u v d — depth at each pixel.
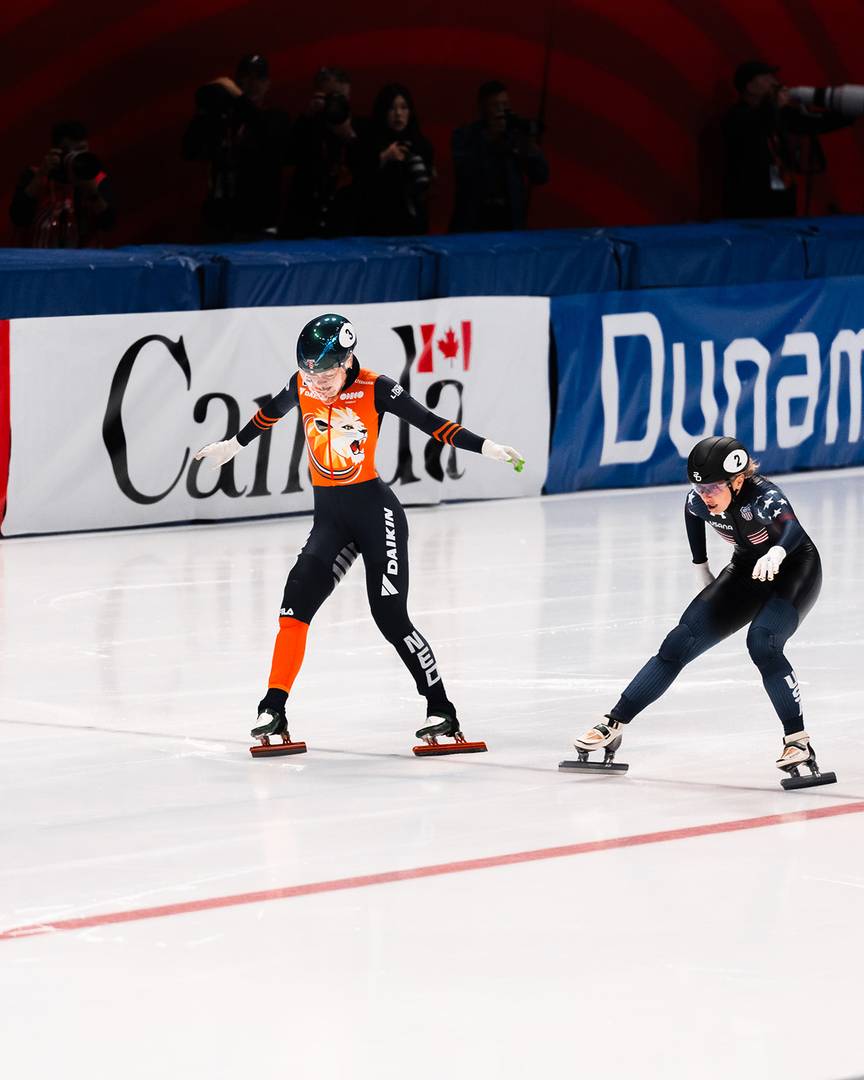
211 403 37.81
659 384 43.34
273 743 21.91
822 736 22.55
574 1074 12.75
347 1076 12.70
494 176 46.50
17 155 45.53
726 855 17.81
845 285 46.00
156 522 37.69
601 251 42.41
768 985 14.42
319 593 21.84
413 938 15.47
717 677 25.80
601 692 24.91
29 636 28.41
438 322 40.00
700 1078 12.70
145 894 16.67
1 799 19.94
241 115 44.03
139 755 21.81
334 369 21.03
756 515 20.06
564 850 17.98
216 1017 13.75
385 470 39.62
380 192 45.47
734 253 44.28
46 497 36.53
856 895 16.62
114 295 36.69
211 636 28.31
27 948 15.23
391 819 19.09
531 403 41.59
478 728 23.09
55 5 45.25
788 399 45.31
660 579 32.62
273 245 40.31
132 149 47.12
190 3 47.16
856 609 30.06
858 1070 12.84
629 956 15.05
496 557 34.69
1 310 35.56
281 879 17.09
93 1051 13.12
